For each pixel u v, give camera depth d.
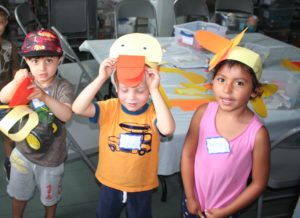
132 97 1.26
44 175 1.63
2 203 2.10
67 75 2.85
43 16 4.34
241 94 1.21
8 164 2.19
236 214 1.51
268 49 2.62
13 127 1.32
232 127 1.31
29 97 1.31
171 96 1.88
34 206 2.09
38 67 1.45
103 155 1.41
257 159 1.31
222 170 1.34
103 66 1.25
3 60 1.99
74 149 1.96
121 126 1.35
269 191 2.23
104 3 4.41
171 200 2.23
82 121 2.21
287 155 2.00
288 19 4.72
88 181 2.34
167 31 4.37
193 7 3.51
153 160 1.40
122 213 2.02
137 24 4.12
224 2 3.76
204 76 2.17
